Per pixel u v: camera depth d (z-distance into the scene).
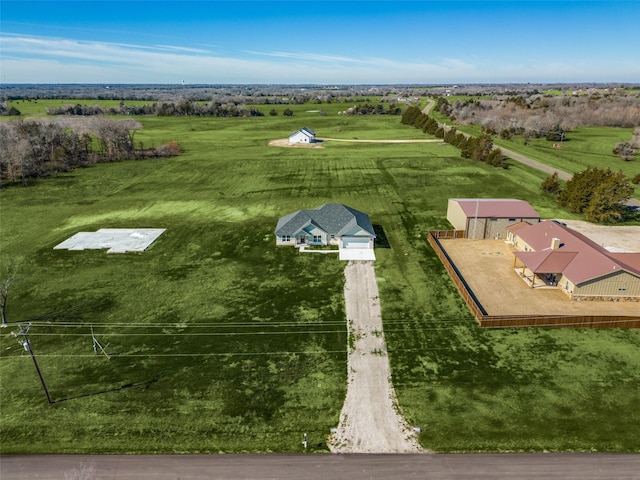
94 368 28.34
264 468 20.97
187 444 22.44
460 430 23.05
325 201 61.94
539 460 21.03
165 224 53.59
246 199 63.34
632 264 36.59
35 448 22.25
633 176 72.56
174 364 28.61
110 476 20.59
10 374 27.78
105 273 41.06
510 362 28.20
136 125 136.62
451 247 46.25
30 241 48.53
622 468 20.48
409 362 28.53
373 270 41.22
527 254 38.88
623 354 28.70
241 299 36.38
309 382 26.86
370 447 22.14
